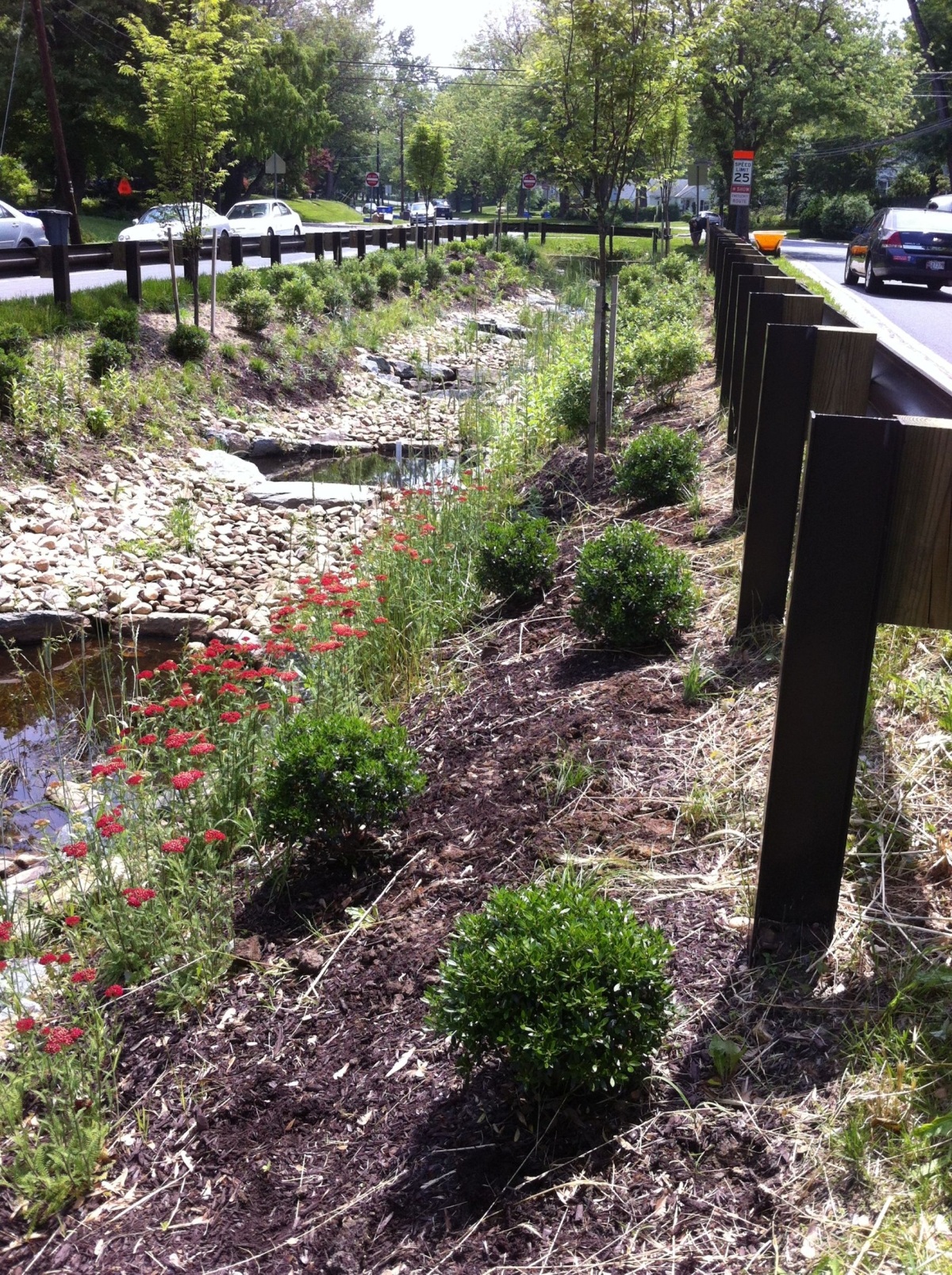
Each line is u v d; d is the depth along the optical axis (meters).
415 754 4.32
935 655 4.03
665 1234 2.25
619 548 5.42
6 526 9.87
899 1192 2.16
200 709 5.39
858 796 3.37
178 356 15.06
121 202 47.84
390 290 24.05
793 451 4.56
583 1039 2.49
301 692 5.85
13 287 17.31
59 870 4.32
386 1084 2.93
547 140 9.45
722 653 4.88
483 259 31.19
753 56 36.81
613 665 5.20
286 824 3.97
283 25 60.38
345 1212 2.55
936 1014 2.58
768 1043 2.65
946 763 3.44
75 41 40.81
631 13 8.53
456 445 13.95
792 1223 2.18
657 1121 2.53
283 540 10.60
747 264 8.59
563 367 11.69
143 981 3.64
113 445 12.09
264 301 17.22
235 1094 3.04
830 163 59.69
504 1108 2.71
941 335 13.38
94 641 8.36
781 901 2.94
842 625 2.70
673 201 84.69
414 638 6.36
